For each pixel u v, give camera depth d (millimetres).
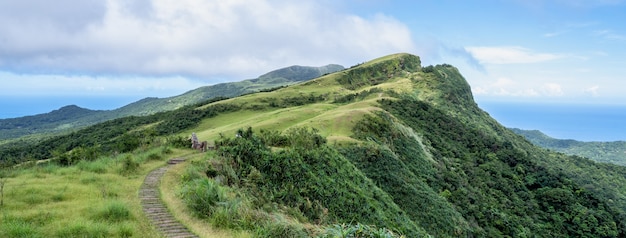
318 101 141625
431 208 41812
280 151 32938
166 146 37219
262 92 162000
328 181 31938
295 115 87688
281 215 19875
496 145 88625
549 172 75438
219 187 19906
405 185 44469
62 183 20734
